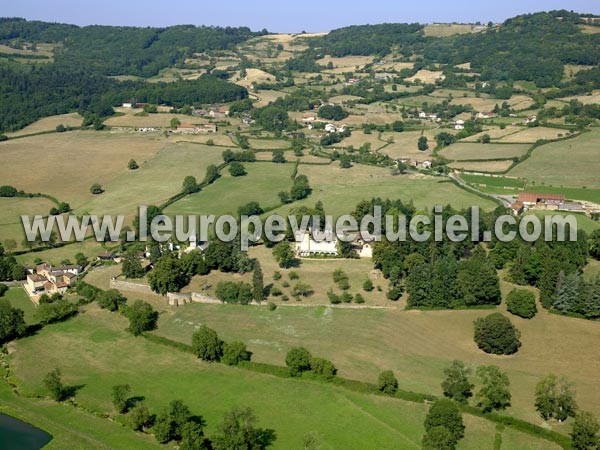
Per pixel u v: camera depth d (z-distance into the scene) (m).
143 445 147.38
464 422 152.88
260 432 149.38
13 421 158.25
